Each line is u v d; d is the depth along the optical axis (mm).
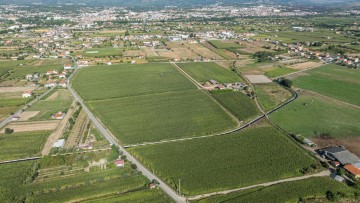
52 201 130500
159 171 150000
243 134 187625
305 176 147625
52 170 152000
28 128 194375
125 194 134250
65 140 178625
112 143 176375
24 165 155500
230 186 139250
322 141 180750
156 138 182375
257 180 143500
